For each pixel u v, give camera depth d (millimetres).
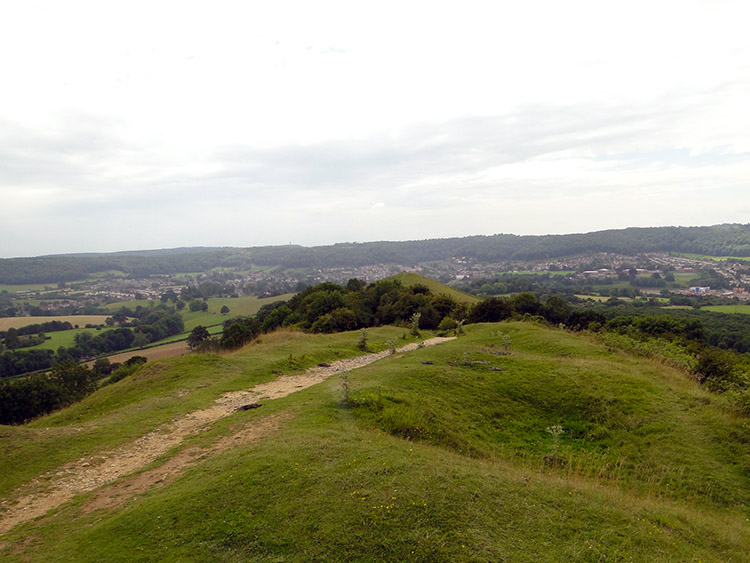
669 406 15602
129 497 9727
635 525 8180
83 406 19953
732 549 8070
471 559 6664
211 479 9477
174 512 8312
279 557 6906
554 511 8250
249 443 11930
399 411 14156
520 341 27469
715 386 18766
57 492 10445
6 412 29047
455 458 11078
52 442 13062
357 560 6734
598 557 6965
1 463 11656
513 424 15328
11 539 8391
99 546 7637
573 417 15742
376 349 31031
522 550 6992
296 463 9602
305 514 7789
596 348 24703
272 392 18625
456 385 17578
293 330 43500
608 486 11281
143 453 12531
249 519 7836
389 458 9789
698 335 36250
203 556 7086
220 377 20750
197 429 14148
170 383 20125
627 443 13852
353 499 8086
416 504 7883
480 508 7980
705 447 13102
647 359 22703
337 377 20500
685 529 8523
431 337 38250
